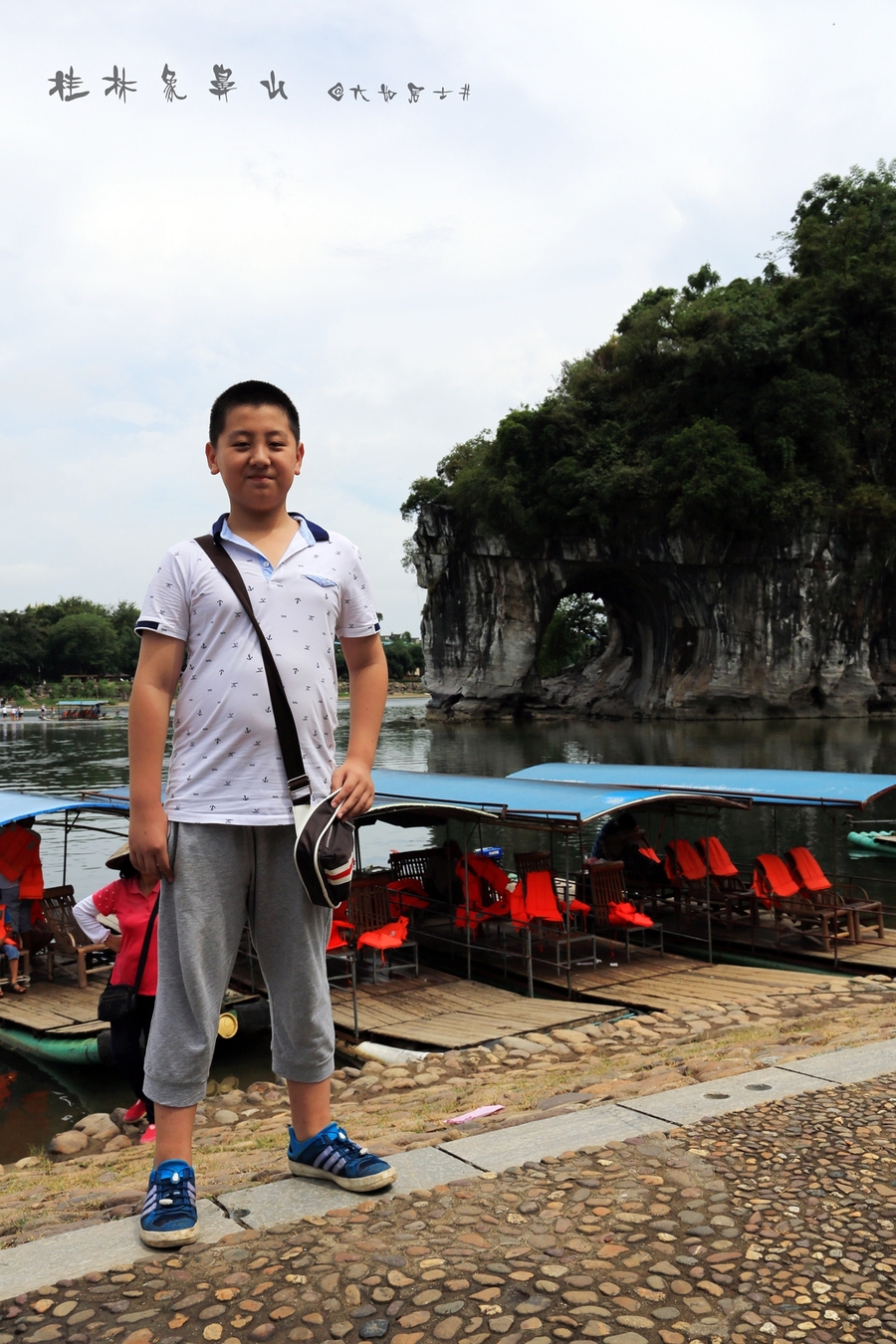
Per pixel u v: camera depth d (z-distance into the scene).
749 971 10.38
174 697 2.73
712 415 62.06
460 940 11.92
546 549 64.50
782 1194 2.71
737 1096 3.65
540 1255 2.38
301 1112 2.92
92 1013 9.20
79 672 144.25
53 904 10.91
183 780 2.64
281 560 2.70
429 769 35.56
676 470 58.59
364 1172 2.81
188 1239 2.50
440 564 69.12
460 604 69.88
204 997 2.66
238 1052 8.84
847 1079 3.84
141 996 5.38
